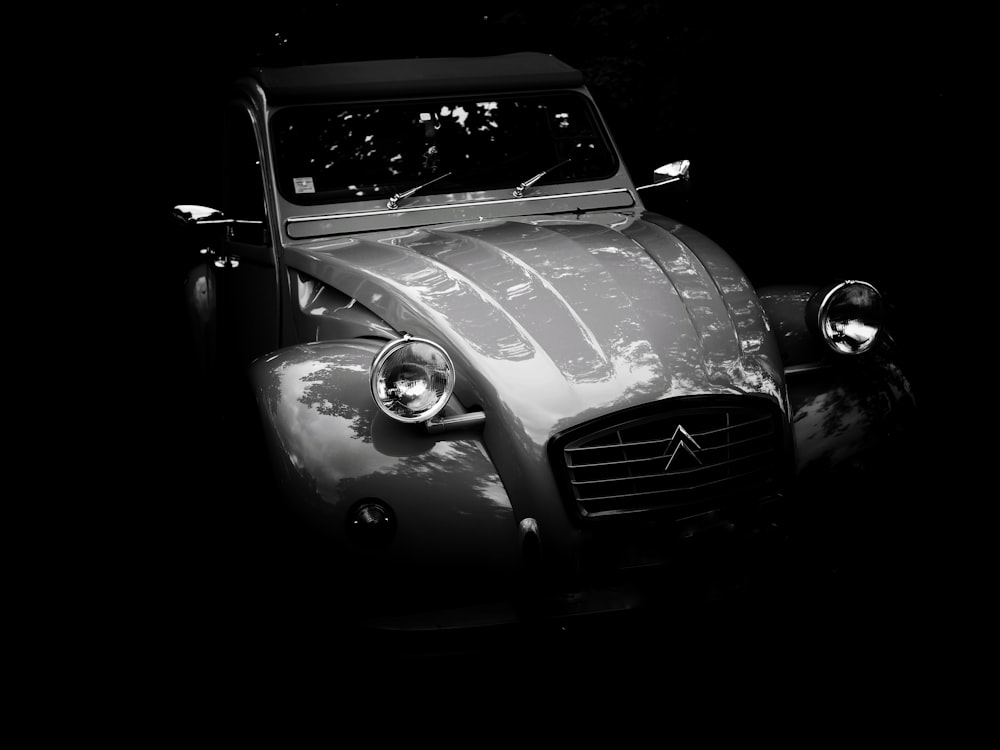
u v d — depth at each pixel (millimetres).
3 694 3578
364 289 3928
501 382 3336
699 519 3271
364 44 7566
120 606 4195
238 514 3789
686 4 6820
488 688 3439
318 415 3320
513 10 7094
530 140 5000
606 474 3244
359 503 3150
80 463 6070
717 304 3699
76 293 9742
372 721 3289
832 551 3521
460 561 3172
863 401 3732
